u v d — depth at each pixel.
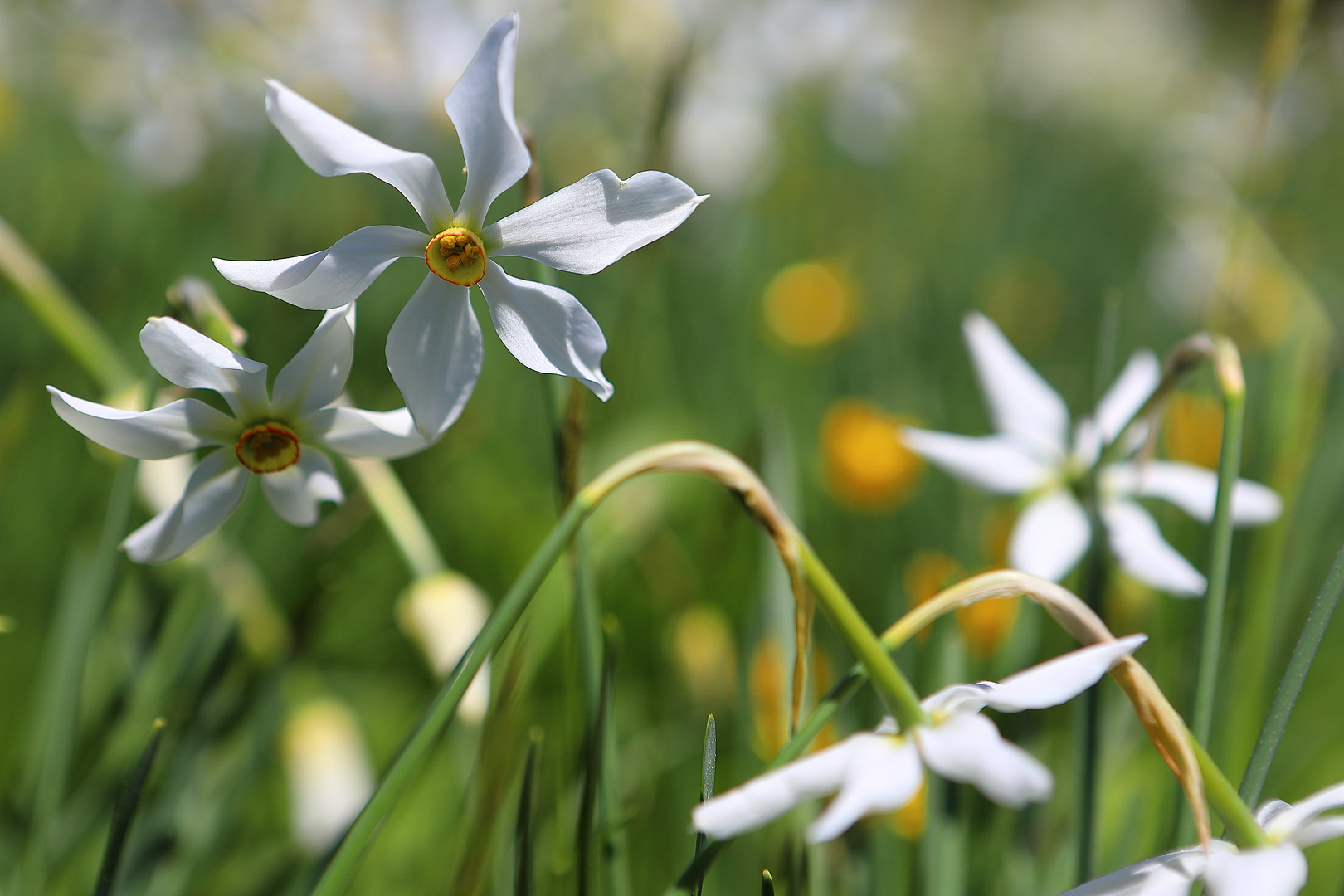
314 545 0.53
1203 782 0.38
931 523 0.89
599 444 0.84
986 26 2.79
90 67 1.43
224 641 0.50
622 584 0.81
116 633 0.52
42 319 0.49
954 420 1.11
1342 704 0.73
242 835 0.54
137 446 0.40
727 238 1.49
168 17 1.38
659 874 0.55
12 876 0.48
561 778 0.44
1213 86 2.66
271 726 0.50
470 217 0.39
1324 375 0.75
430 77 1.22
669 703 0.67
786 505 0.58
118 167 1.34
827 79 1.77
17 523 0.72
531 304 0.39
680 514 0.95
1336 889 0.51
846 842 0.48
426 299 0.39
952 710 0.38
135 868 0.48
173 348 0.39
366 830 0.38
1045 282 1.63
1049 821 0.50
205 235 1.04
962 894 0.46
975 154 2.24
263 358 0.84
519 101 1.39
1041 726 0.52
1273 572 0.55
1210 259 1.54
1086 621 0.39
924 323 1.21
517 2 1.36
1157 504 0.72
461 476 0.92
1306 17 0.49
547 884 0.49
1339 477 0.63
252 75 1.31
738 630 0.77
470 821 0.44
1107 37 2.93
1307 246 1.70
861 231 1.73
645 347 1.07
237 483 0.40
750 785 0.38
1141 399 0.51
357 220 1.17
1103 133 2.57
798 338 1.30
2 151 1.38
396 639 0.77
